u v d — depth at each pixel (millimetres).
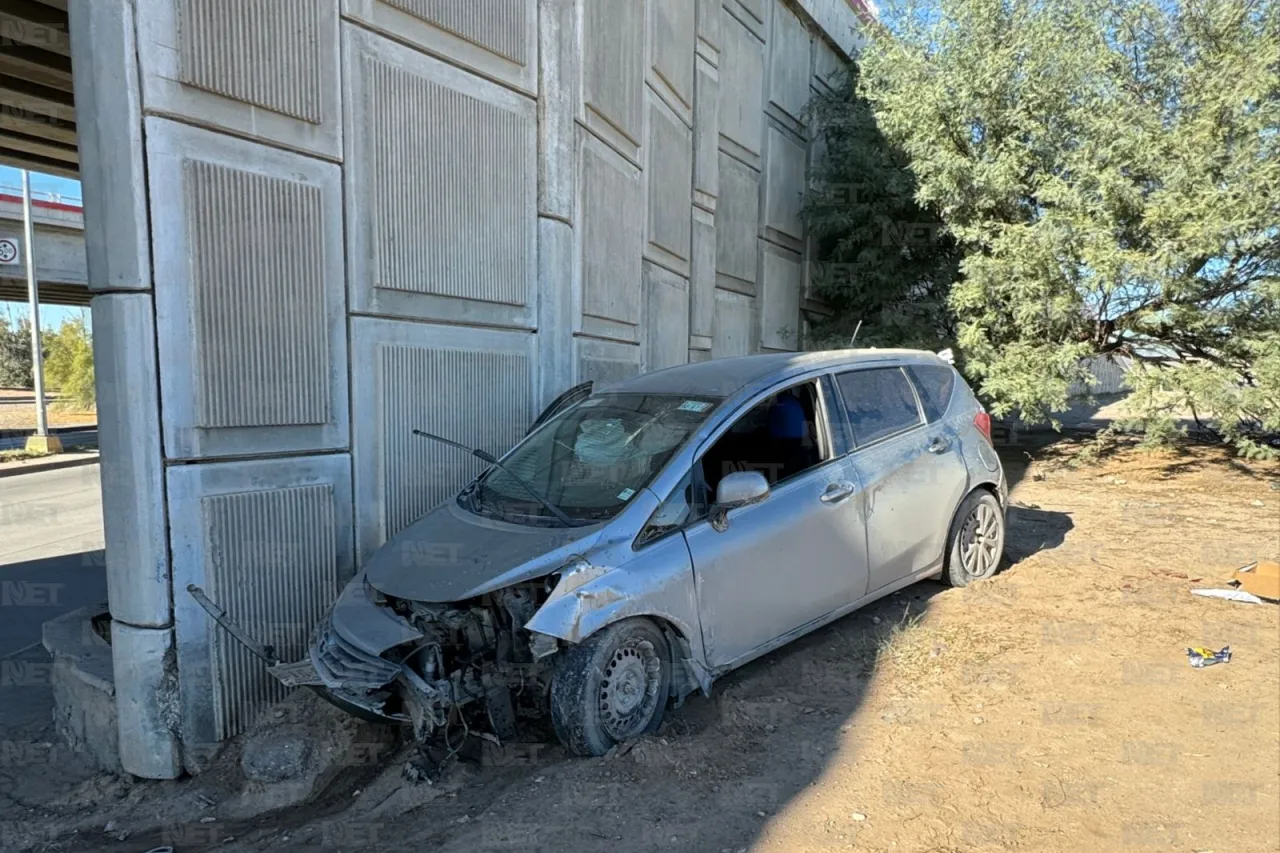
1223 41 9422
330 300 4508
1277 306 9172
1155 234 9305
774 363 4703
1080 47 10266
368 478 4785
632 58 7664
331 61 4469
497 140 5613
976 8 10625
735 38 11336
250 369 4094
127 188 3654
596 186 6941
